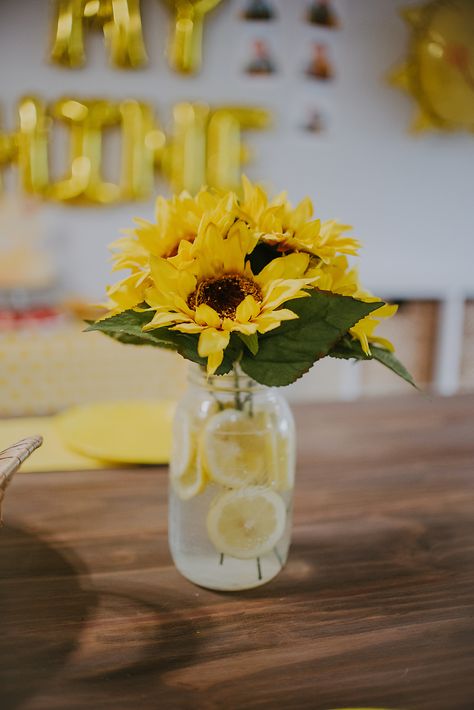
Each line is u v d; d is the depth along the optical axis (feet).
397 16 8.72
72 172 8.00
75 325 6.79
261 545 2.01
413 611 1.95
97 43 7.86
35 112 7.77
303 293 1.64
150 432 3.35
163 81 8.16
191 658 1.72
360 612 1.95
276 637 1.82
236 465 1.94
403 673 1.68
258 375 1.72
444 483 2.91
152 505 2.62
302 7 8.41
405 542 2.38
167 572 2.15
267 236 1.78
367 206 9.34
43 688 1.60
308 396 7.95
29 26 7.66
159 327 1.74
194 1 7.84
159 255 1.89
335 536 2.41
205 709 1.54
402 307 9.64
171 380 6.00
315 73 8.66
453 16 8.79
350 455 3.21
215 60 8.27
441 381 9.96
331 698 1.58
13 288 7.90
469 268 10.00
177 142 8.21
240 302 1.77
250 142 8.63
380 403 4.11
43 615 1.89
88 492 2.72
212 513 1.97
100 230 8.36
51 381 5.72
